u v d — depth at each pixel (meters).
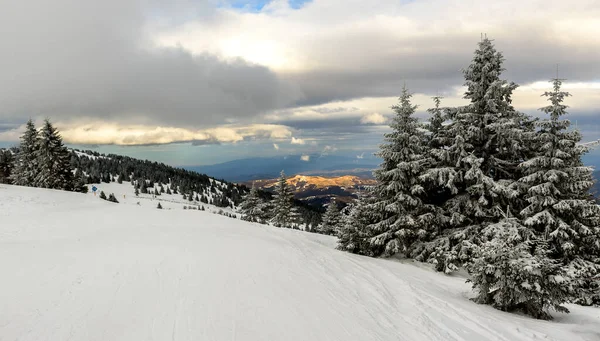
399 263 17.97
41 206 23.38
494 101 17.41
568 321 10.53
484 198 17.05
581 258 15.57
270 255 12.37
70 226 17.89
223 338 5.53
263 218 53.41
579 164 16.36
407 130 19.61
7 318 5.68
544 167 16.27
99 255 10.33
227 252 11.71
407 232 18.44
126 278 8.11
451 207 18.98
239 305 7.02
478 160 16.88
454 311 9.09
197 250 11.60
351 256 16.95
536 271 9.73
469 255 16.94
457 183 19.69
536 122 16.20
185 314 6.30
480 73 17.86
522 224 16.52
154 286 7.67
